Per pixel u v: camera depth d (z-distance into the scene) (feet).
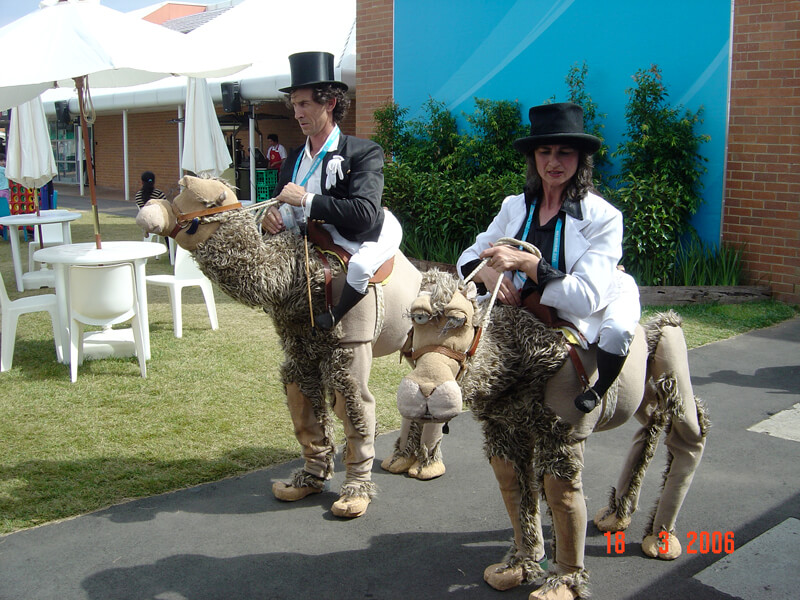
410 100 39.01
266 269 11.66
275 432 16.89
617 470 15.06
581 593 10.27
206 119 33.88
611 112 32.09
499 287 9.86
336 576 11.28
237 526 12.78
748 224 29.37
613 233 9.68
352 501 13.05
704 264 29.37
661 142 29.30
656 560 11.70
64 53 18.60
